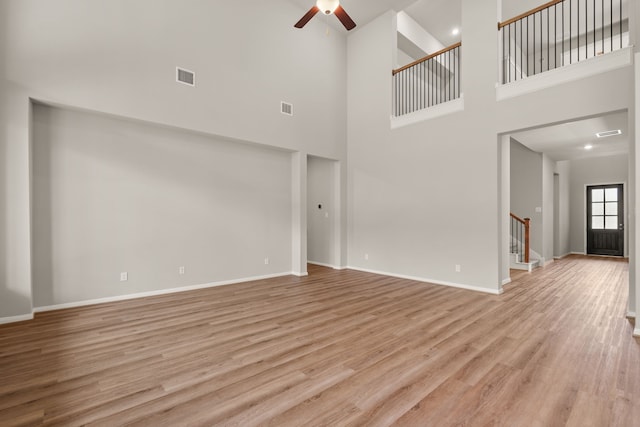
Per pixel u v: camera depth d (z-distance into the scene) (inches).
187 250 187.3
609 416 69.5
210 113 186.9
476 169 190.9
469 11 194.4
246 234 214.7
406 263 227.0
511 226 297.0
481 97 188.5
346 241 270.7
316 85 246.7
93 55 147.8
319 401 75.9
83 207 153.1
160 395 78.3
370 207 252.4
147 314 141.8
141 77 161.5
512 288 194.5
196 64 181.5
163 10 169.5
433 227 211.9
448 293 182.4
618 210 341.4
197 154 191.3
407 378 86.7
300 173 235.6
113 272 161.6
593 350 103.7
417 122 221.0
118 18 154.9
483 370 91.0
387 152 240.4
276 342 111.5
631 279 136.9
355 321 133.8
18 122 130.2
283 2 225.8
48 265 144.3
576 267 271.1
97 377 86.8
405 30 256.5
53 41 137.9
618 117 189.2
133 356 99.9
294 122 231.1
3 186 127.8
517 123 173.8
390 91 239.3
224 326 127.4
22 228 131.3
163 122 168.7
